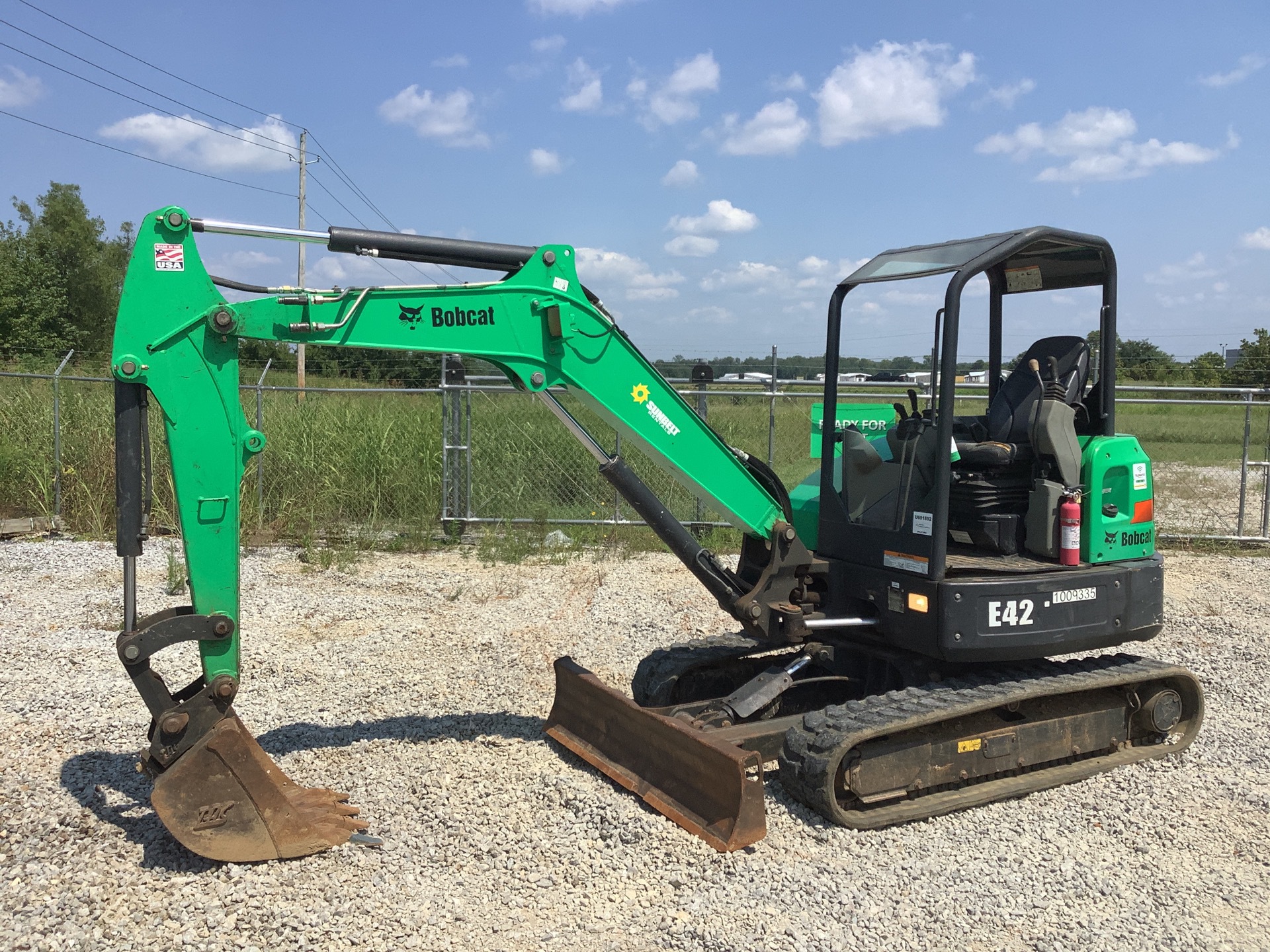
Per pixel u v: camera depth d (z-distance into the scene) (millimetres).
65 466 12422
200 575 3830
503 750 5207
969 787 4777
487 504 12227
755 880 3873
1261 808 4703
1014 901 3795
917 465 4742
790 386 12211
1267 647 7574
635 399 4570
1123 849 4289
